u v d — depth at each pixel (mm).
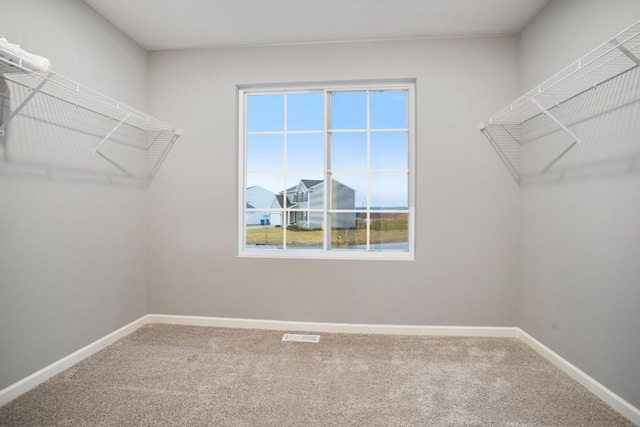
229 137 2697
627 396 1525
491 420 1515
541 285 2193
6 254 1635
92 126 2176
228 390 1747
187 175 2729
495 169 2486
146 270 2764
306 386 1791
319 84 2695
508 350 2250
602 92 1662
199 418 1514
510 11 2186
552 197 2076
